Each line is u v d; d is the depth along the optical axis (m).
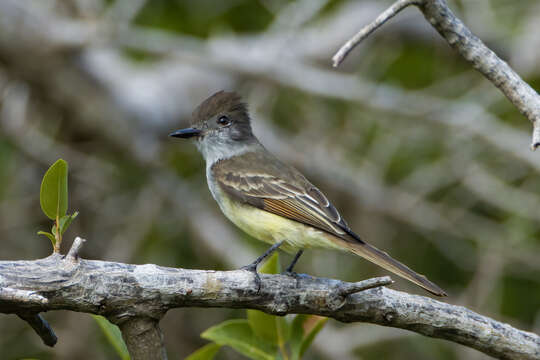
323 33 14.74
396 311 5.53
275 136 12.76
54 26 11.76
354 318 5.56
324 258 10.88
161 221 11.98
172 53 11.91
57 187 4.85
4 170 11.37
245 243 12.01
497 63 5.27
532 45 13.27
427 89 12.82
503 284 11.26
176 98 13.70
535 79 13.52
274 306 5.45
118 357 10.36
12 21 11.52
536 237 11.76
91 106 12.78
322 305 5.50
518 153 11.22
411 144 12.37
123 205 12.17
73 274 4.81
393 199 11.73
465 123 11.41
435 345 10.37
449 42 5.36
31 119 12.98
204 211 11.94
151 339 5.04
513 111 12.94
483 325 5.54
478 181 11.41
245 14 14.09
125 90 13.09
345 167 12.29
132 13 11.66
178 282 5.09
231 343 5.93
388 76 13.74
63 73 12.41
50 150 12.07
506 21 13.60
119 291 4.91
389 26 13.98
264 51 12.53
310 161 12.45
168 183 12.12
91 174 12.22
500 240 10.79
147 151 12.64
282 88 12.69
